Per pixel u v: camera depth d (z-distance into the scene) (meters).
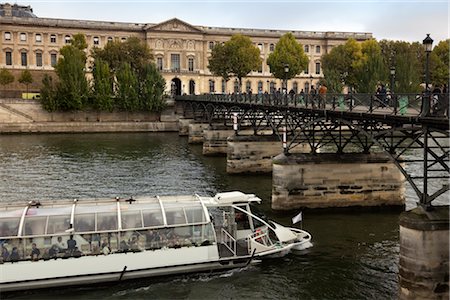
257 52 91.00
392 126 24.16
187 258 20.55
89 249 19.91
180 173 43.56
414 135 23.06
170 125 91.06
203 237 20.86
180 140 73.12
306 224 27.16
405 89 75.38
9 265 19.19
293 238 22.84
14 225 19.78
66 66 91.25
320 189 29.64
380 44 95.00
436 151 52.09
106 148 61.44
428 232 16.14
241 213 22.84
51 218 20.11
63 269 19.55
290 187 29.44
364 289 19.19
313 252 22.77
